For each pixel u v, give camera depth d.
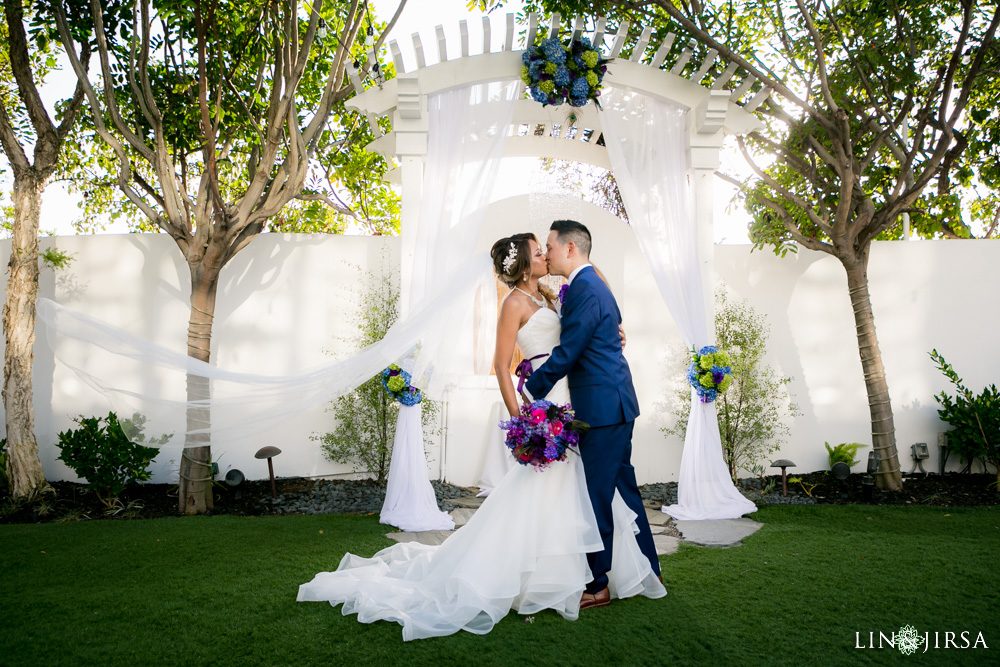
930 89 6.35
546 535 3.29
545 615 3.26
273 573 3.88
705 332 5.61
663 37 6.39
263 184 5.73
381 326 6.22
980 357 6.82
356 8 5.36
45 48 5.96
